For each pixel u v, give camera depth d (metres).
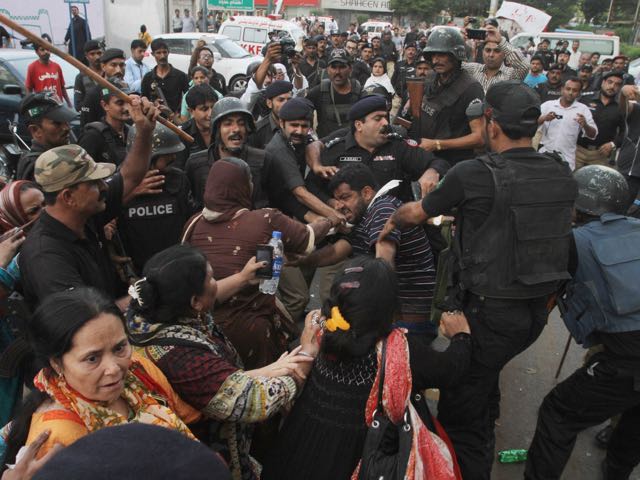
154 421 1.60
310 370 2.08
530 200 2.13
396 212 2.41
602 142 7.04
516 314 2.24
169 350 1.83
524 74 5.46
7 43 12.92
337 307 1.82
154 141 3.04
